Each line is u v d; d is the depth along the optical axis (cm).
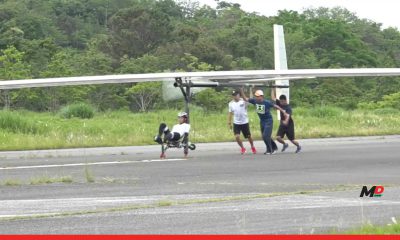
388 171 2452
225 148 3606
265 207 1634
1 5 12962
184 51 9806
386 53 13275
